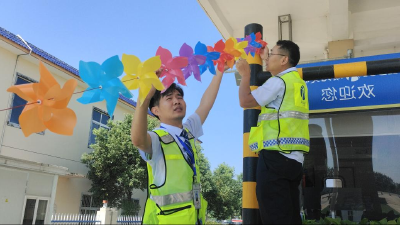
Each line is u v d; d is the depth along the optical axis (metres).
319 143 3.64
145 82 1.74
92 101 1.75
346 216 3.37
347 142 3.56
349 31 6.52
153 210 1.83
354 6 6.12
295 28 6.45
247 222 2.70
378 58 3.43
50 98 1.67
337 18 5.75
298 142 2.12
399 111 3.48
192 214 1.78
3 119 9.50
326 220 2.73
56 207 10.98
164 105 2.13
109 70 1.68
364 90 3.47
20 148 9.96
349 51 4.48
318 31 6.39
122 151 11.70
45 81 1.67
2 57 9.63
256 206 2.71
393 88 3.38
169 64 1.98
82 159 11.82
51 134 11.12
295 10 6.00
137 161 11.84
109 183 11.52
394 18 6.33
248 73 2.41
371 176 3.42
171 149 1.92
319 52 7.27
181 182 1.85
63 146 11.57
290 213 2.00
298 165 2.13
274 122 2.18
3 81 9.59
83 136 12.48
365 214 3.33
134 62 1.74
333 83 3.58
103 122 13.63
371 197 3.36
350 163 3.51
